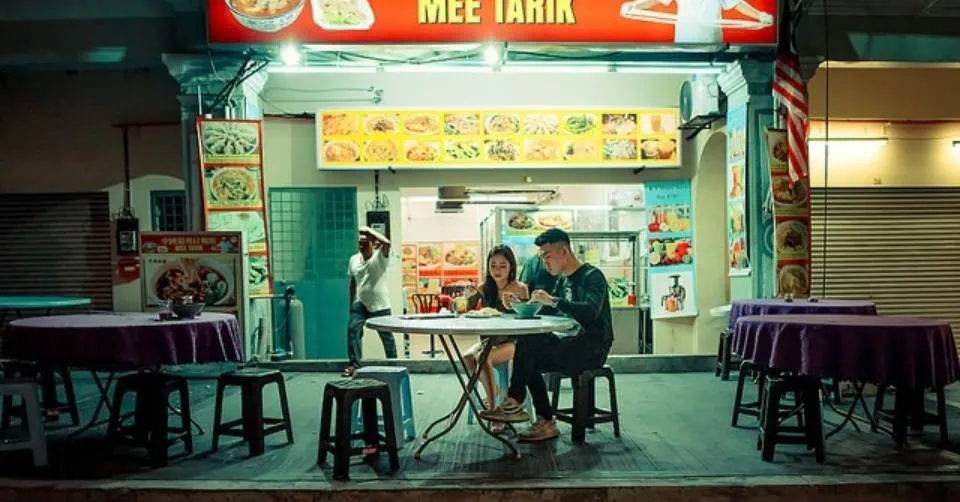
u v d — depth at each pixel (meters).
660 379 6.61
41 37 6.66
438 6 6.03
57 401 5.33
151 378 4.00
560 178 8.01
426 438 4.40
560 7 6.08
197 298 5.86
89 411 5.46
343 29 6.04
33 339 3.88
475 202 8.67
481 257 9.94
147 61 6.75
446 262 10.45
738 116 6.70
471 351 4.72
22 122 7.46
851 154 7.54
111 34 6.64
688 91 7.49
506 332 3.64
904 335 3.80
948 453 4.06
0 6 6.50
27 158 7.46
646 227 8.02
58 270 7.46
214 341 4.21
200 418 5.12
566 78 7.88
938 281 7.64
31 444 3.89
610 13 6.11
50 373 5.01
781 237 6.21
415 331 3.72
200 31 6.45
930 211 7.62
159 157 7.46
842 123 7.51
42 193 7.46
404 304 7.95
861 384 4.66
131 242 7.39
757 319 4.36
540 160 7.76
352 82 7.75
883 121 7.53
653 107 7.87
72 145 7.46
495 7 6.05
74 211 7.46
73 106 7.46
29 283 7.46
